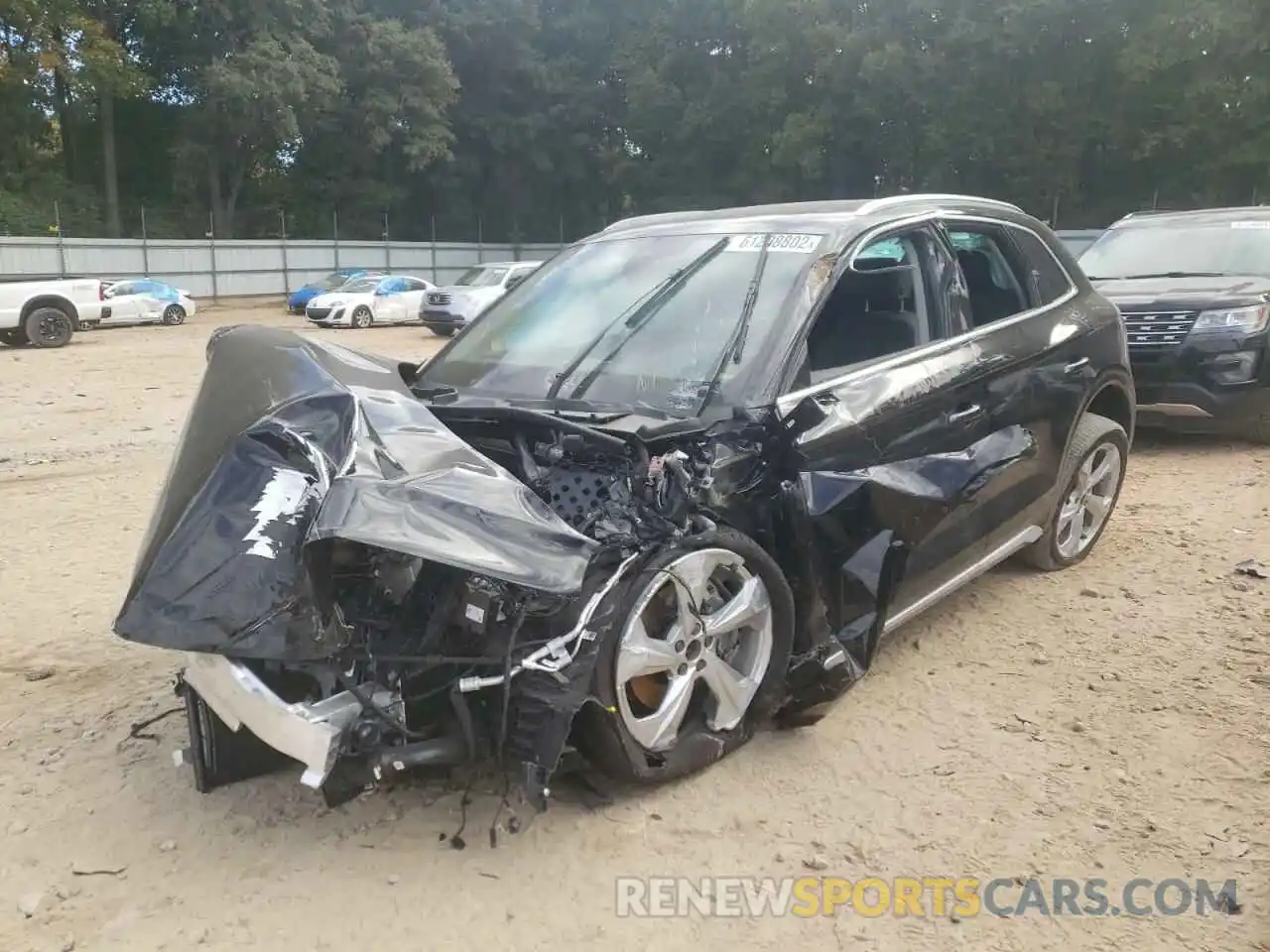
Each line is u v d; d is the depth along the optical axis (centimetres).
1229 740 366
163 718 389
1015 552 506
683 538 321
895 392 389
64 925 279
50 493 730
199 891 293
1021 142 3609
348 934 276
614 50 5119
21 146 4278
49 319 1969
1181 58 3159
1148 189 3628
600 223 5594
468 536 277
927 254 433
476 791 336
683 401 361
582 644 299
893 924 280
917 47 3738
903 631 463
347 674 283
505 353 425
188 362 1661
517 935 276
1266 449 810
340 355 377
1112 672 420
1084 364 495
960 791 338
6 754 364
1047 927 278
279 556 277
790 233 416
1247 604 488
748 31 4284
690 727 343
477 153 5272
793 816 325
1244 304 762
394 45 4628
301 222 4841
